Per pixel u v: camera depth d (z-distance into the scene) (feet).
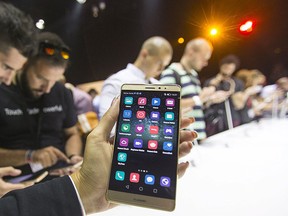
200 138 3.89
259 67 9.52
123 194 1.29
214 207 1.76
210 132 5.20
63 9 8.36
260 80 7.01
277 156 2.96
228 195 1.95
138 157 1.34
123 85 1.51
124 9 8.96
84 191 1.23
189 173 2.46
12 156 2.93
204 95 4.48
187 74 4.61
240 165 2.67
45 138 3.40
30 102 3.26
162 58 3.84
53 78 3.25
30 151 2.95
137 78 3.59
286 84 6.24
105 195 1.30
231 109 5.45
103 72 9.39
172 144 1.34
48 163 2.87
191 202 1.85
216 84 5.64
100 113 3.43
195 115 3.98
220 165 2.69
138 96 1.47
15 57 2.62
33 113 3.30
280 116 6.02
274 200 1.83
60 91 3.71
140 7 8.73
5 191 1.97
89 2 8.59
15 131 3.13
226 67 5.90
